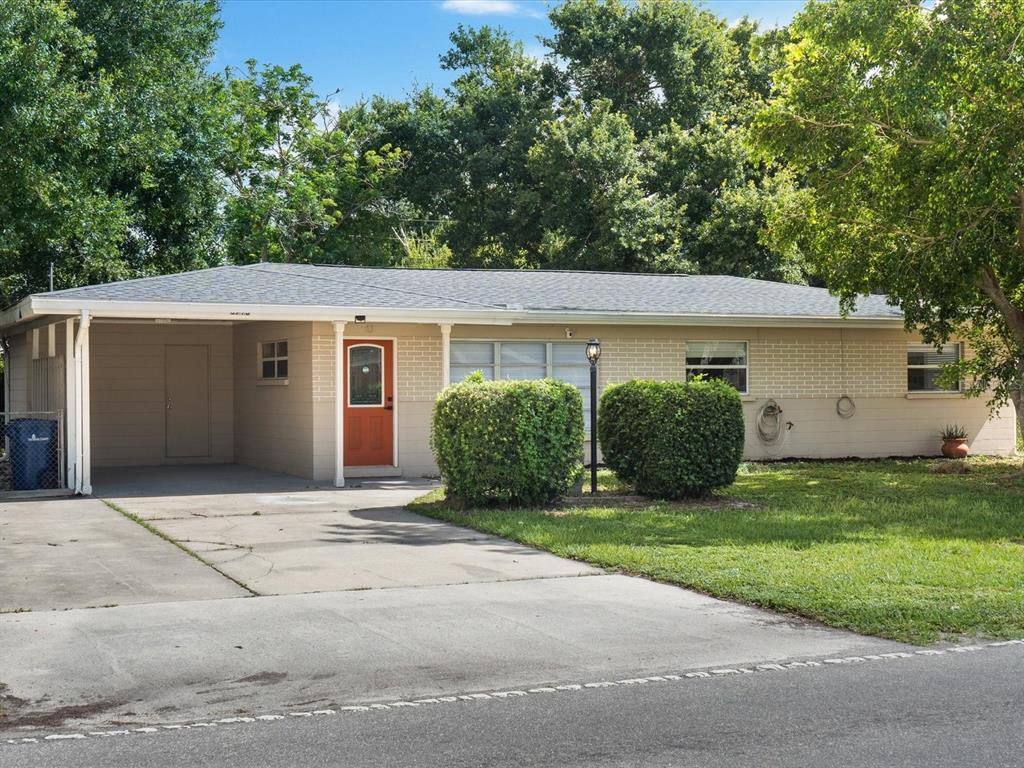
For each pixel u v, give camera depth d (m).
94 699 6.06
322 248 40.06
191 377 22.38
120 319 18.92
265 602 8.49
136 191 29.80
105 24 29.00
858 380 22.59
